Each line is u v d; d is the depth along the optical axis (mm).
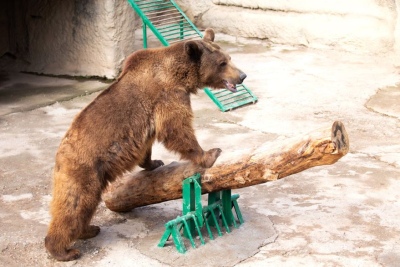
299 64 14336
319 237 7125
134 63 6820
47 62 14094
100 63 13500
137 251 6832
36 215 7746
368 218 7594
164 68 6746
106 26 13133
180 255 6715
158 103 6645
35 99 12352
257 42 16250
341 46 15203
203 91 12766
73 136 6496
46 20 13883
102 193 6832
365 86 12758
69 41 13719
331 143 5863
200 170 6812
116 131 6527
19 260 6680
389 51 14570
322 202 8031
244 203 8039
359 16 14922
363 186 8477
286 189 8430
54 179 6496
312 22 15570
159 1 13648
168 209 7934
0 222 7539
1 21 14344
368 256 6719
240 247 6887
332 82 13055
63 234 6438
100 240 7090
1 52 14531
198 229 6914
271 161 6336
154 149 9867
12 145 10008
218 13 17031
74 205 6375
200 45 6879
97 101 6664
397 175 8805
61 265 6551
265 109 11656
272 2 16219
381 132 10492
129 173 7496
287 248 6883
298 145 6133
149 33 16812
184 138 6668
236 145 9945
